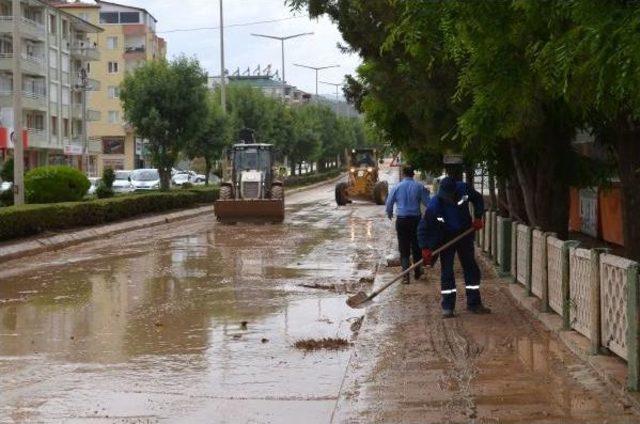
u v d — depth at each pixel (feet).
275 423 21.94
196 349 31.65
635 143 31.07
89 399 24.54
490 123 24.56
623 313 23.17
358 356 28.53
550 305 33.19
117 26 305.73
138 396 24.80
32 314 39.93
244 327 35.99
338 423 21.16
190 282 50.65
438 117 43.06
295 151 246.68
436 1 21.08
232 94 206.49
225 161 118.11
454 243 35.40
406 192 46.24
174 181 192.54
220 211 101.96
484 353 28.27
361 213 122.01
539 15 19.65
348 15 44.96
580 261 27.84
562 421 20.48
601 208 63.41
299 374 27.37
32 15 213.25
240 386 25.90
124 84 142.10
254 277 52.47
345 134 322.55
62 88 229.25
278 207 101.14
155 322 37.50
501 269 46.60
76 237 78.43
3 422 22.27
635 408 20.90
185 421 22.20
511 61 21.35
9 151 194.59
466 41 21.39
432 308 37.65
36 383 26.55
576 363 25.94
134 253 68.74
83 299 44.47
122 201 100.17
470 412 21.53
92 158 283.79
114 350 31.68
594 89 19.74
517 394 23.04
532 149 40.04
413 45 23.73
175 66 139.85
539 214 41.19
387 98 45.11
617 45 15.88
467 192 36.06
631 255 31.42
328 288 47.37
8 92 196.85
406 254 46.57
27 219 74.33
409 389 24.00
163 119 139.44
